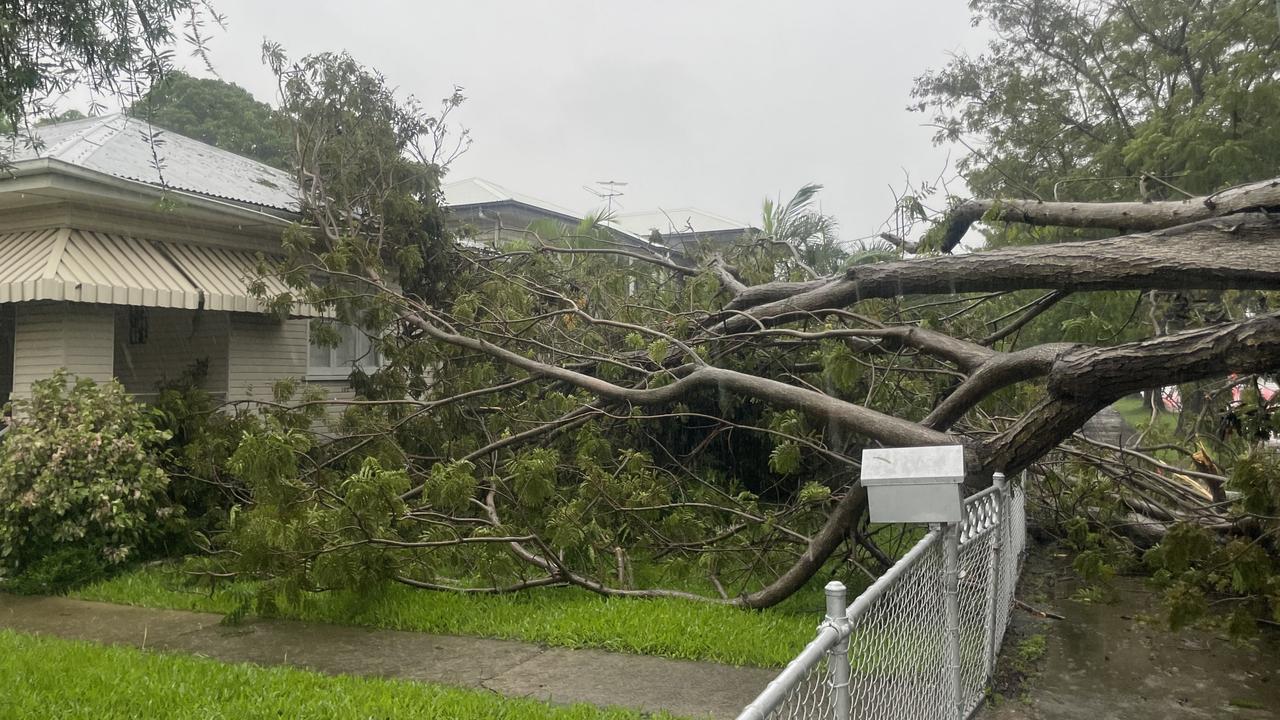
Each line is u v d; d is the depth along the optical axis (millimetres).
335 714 4262
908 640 3227
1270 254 5230
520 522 7066
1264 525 5434
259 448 5883
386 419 8375
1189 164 15281
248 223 9633
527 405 8195
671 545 6809
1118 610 6426
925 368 7730
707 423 8086
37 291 7586
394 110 10023
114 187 8367
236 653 5465
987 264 6266
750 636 5480
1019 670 5109
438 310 9859
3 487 7039
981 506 4633
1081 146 19672
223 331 10164
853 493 5840
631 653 5352
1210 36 16656
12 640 5527
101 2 5891
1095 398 5145
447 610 6129
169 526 7801
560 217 25547
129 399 7855
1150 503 7355
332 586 5926
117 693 4551
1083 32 19500
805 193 13844
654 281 10352
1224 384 7898
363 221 9938
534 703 4418
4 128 6805
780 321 7676
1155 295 8188
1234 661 5242
